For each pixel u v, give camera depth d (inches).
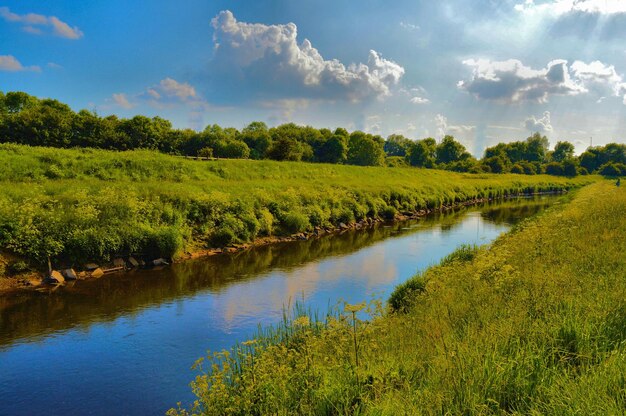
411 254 891.4
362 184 1779.0
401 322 347.9
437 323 296.0
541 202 2251.5
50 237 669.9
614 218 674.2
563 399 161.2
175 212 888.3
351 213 1343.5
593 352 204.5
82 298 576.4
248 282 663.8
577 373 190.9
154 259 781.3
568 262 400.2
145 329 466.6
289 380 236.4
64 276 658.8
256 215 1067.3
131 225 784.3
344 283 653.9
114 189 916.0
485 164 4601.4
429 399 176.9
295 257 865.5
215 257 853.8
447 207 1988.2
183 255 832.3
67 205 767.7
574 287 301.9
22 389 344.5
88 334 453.4
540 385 174.9
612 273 333.7
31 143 2466.8
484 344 224.8
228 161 1823.3
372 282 658.2
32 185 868.6
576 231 577.3
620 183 2881.4
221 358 379.9
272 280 675.4
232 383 266.5
